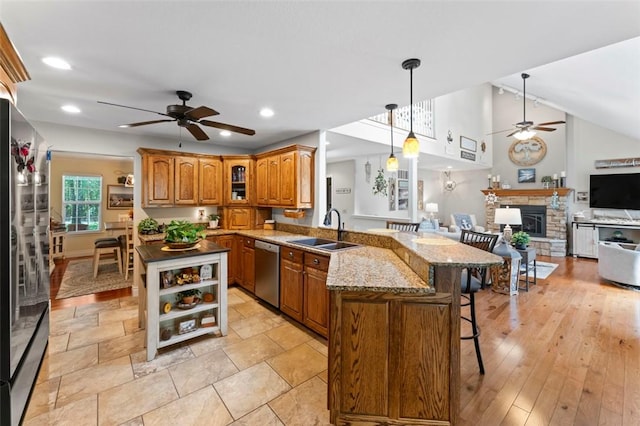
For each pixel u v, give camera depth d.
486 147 8.88
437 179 10.26
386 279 1.73
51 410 1.84
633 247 6.12
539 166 8.27
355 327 1.70
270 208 4.95
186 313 2.70
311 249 2.91
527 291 4.32
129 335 2.87
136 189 4.24
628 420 1.77
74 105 2.96
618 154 6.75
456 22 1.57
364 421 1.70
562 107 6.59
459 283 1.66
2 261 1.17
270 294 3.54
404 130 5.86
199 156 4.46
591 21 1.53
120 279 4.84
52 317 3.30
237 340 2.78
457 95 7.68
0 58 1.34
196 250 2.87
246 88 2.52
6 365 1.17
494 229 8.57
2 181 1.18
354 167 7.66
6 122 1.19
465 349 2.62
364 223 7.44
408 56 1.95
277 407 1.89
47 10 1.46
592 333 2.93
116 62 2.04
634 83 3.40
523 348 2.63
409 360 1.67
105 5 1.43
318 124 3.71
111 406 1.88
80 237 6.88
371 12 1.49
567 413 1.83
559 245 7.07
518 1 1.38
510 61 2.01
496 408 1.87
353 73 2.22
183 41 1.78
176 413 1.82
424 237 2.76
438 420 1.66
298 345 2.69
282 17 1.54
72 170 6.80
